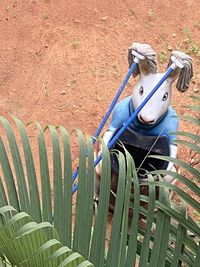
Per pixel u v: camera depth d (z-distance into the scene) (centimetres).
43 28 582
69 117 511
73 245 197
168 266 213
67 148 200
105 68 553
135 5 611
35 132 491
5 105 516
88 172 200
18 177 194
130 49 364
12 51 561
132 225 208
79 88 533
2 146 195
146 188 293
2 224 181
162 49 581
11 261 175
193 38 597
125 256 206
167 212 211
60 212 196
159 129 374
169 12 613
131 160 209
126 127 360
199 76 558
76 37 575
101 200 202
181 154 477
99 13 598
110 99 528
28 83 536
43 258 169
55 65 550
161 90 362
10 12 593
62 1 602
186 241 212
